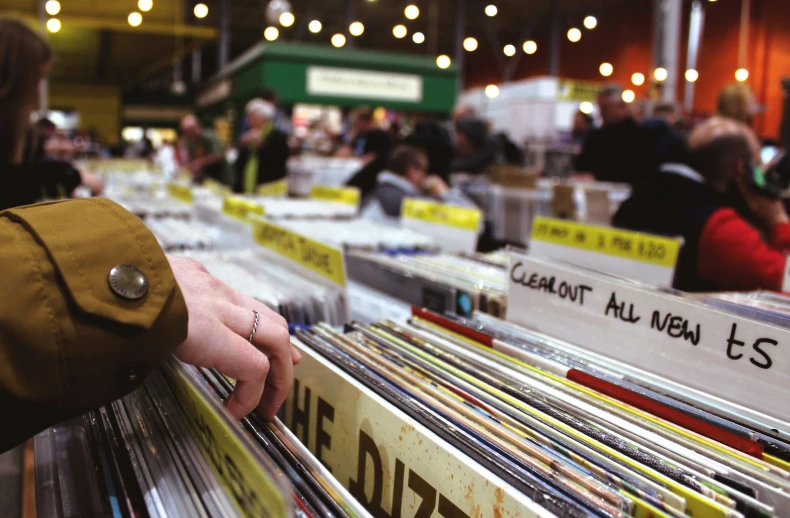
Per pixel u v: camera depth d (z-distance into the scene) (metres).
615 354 0.64
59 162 1.62
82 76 15.11
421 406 0.49
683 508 0.37
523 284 0.75
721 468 0.42
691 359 0.57
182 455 0.41
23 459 0.61
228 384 0.55
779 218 1.65
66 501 0.42
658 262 1.03
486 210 4.64
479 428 0.47
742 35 6.04
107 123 16.81
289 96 6.45
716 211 1.54
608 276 0.67
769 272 1.47
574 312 0.69
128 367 0.41
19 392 0.37
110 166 4.75
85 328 0.38
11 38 1.42
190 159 5.53
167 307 0.42
